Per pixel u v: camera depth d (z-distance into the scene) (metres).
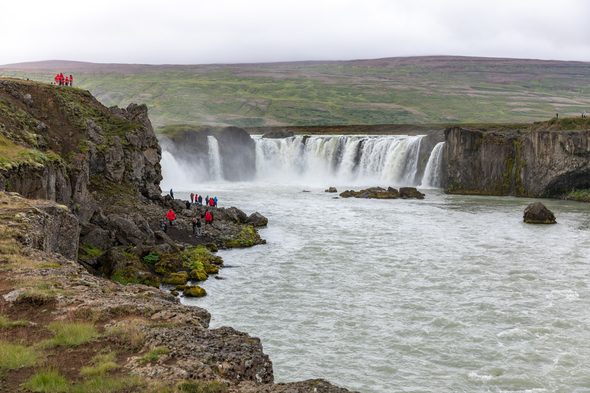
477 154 118.06
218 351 15.77
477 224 75.62
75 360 14.58
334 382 26.86
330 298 40.34
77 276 22.92
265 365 15.69
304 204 96.94
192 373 13.85
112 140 71.81
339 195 112.00
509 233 68.50
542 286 43.84
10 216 28.94
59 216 33.31
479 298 40.56
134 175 74.62
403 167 138.12
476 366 28.95
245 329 33.69
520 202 102.62
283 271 48.25
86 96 81.12
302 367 28.47
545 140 108.31
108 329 16.67
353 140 148.50
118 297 20.61
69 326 16.30
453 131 119.81
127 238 51.94
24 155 45.28
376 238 64.44
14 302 18.36
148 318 18.23
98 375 13.52
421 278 46.28
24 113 63.19
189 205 74.69
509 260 53.12
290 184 138.12
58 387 12.67
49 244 30.66
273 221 76.94
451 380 27.34
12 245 24.95
